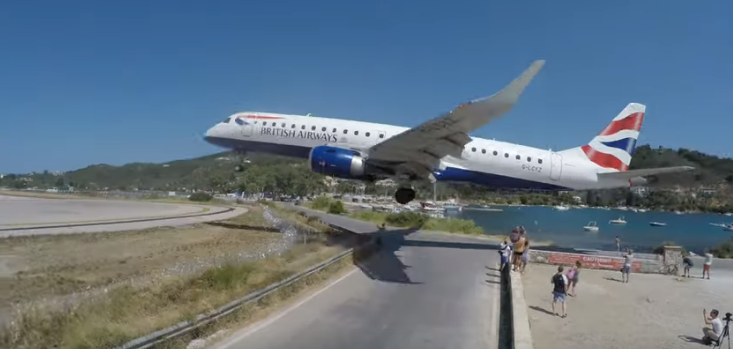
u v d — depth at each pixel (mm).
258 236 28500
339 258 20562
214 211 49312
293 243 24828
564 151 31516
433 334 11992
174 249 21844
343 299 15188
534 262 28344
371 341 11117
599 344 13273
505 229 87562
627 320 16391
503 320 13797
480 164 29891
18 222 29484
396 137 23500
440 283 18969
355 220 54844
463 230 47219
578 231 97562
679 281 25062
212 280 14406
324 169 25562
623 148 31750
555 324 15305
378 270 20984
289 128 29922
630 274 26734
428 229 47125
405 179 27781
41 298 11688
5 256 17812
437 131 22781
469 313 14414
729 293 22328
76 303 10562
